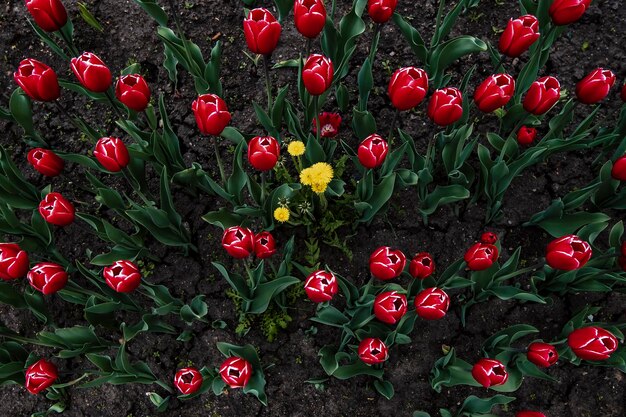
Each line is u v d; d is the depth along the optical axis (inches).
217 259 56.0
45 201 45.8
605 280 50.6
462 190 50.6
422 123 58.5
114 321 52.4
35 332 56.2
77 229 57.9
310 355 53.9
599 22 60.6
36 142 57.2
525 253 55.1
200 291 55.6
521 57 60.0
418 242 55.6
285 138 57.8
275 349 54.2
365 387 53.3
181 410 54.2
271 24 42.7
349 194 55.7
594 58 59.7
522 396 52.7
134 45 62.2
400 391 53.2
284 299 53.7
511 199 56.2
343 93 55.4
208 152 58.8
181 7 62.9
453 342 53.9
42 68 45.0
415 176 50.2
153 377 50.8
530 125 56.4
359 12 50.4
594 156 56.9
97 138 54.5
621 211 55.9
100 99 53.9
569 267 42.7
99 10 63.2
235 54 61.5
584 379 52.6
